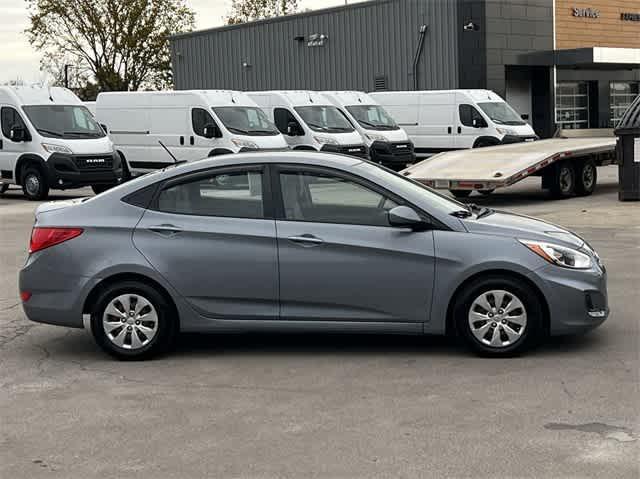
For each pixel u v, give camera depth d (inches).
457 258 258.8
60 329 321.4
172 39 1824.6
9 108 898.1
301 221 267.1
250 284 266.8
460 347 276.5
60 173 871.1
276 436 199.2
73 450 194.1
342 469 177.6
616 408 212.1
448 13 1433.3
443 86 1454.2
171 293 268.7
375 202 265.6
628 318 309.1
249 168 271.1
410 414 212.1
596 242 497.7
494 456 182.4
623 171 714.8
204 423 210.2
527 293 258.2
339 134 1037.8
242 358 271.7
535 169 710.5
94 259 269.7
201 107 939.3
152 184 275.1
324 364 261.6
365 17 1536.7
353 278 262.8
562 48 1530.5
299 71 1640.0
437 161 759.1
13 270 457.7
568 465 176.2
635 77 1676.9
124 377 254.4
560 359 258.4
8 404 230.4
